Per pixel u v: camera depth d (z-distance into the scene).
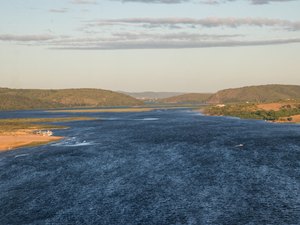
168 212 48.78
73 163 77.56
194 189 58.12
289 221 45.09
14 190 59.84
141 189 58.81
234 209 49.25
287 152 83.56
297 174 65.12
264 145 93.50
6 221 47.34
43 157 84.88
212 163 74.88
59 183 62.97
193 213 48.16
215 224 44.59
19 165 77.00
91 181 63.84
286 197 53.41
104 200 54.06
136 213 48.72
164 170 70.38
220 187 58.78
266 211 48.28
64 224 45.88
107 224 45.47
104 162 78.25
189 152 87.06
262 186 58.69
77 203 53.03
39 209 51.03
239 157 79.56
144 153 87.31
